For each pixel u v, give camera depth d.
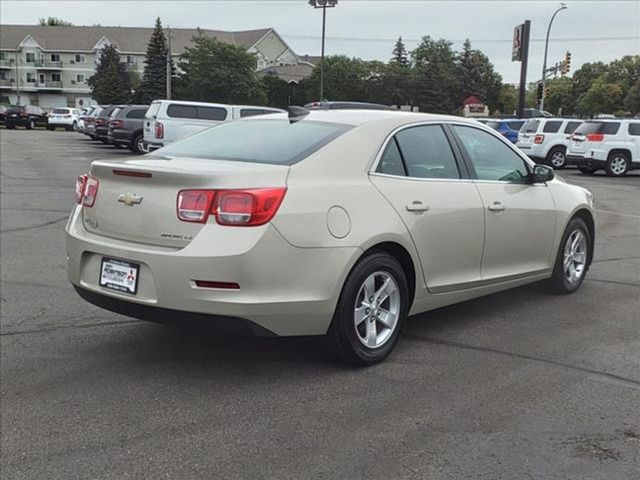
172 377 4.25
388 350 4.52
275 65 101.25
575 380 4.25
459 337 5.07
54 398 3.94
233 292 3.71
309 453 3.33
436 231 4.67
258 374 4.30
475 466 3.21
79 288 4.29
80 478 3.10
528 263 5.71
